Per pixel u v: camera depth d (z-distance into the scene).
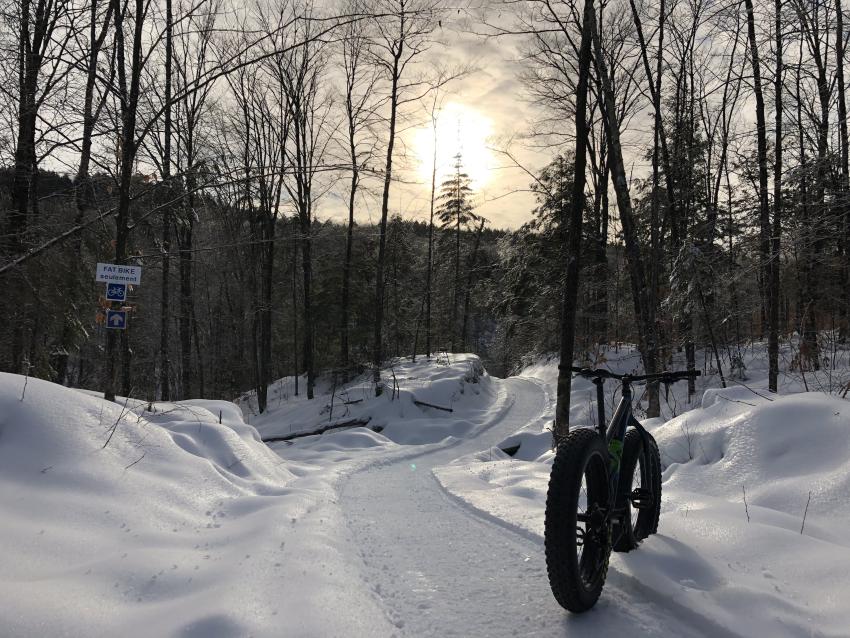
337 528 4.42
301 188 24.00
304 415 23.83
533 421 20.50
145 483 4.74
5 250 8.16
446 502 5.83
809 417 4.84
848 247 13.58
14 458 4.36
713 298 14.87
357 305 32.03
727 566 2.87
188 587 2.97
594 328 27.17
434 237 48.19
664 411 14.73
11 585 2.64
